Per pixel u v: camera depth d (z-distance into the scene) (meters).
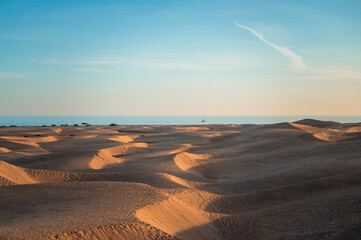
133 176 24.70
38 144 54.62
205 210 16.83
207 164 34.38
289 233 14.20
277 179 26.33
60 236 9.38
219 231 14.04
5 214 12.29
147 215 12.44
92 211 12.51
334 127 74.00
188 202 17.08
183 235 12.20
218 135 70.25
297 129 59.62
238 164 34.62
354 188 19.48
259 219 16.06
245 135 57.84
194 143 57.00
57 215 11.98
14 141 53.00
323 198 18.11
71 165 32.31
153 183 22.98
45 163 33.56
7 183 19.33
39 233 9.56
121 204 13.71
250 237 14.08
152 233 10.80
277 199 19.38
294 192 20.23
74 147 50.09
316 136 47.59
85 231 9.88
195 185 24.50
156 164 31.91
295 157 35.78
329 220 14.76
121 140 58.88
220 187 24.58
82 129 93.44
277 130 58.06
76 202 14.20
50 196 15.15
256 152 40.97
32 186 16.80
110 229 10.27
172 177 25.12
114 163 35.69
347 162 29.91
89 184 17.69
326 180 21.72
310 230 14.05
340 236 12.80
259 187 24.44
